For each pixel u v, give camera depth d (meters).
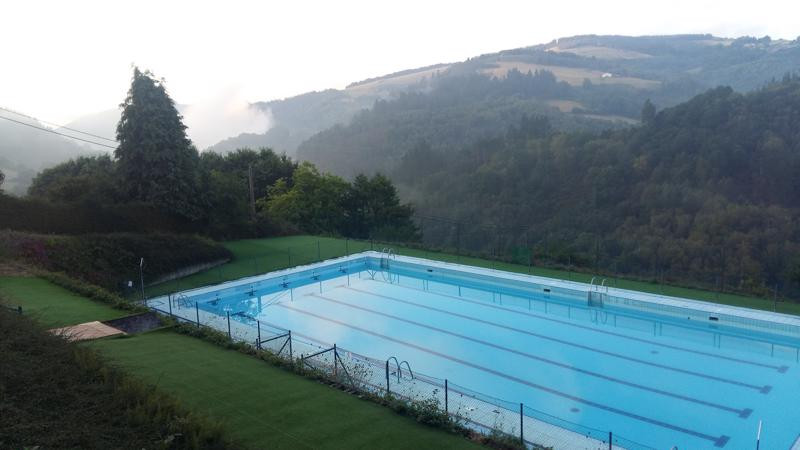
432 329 17.70
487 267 25.22
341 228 41.12
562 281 22.03
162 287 21.97
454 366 14.48
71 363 8.73
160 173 29.34
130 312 15.76
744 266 34.09
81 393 7.96
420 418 9.75
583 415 11.56
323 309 20.16
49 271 19.52
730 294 19.89
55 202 26.27
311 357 13.06
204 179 32.09
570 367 14.33
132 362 11.47
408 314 19.41
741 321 17.14
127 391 8.12
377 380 12.39
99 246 22.11
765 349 15.54
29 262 19.53
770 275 34.03
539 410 11.81
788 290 20.12
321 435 9.07
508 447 9.10
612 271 23.89
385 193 44.16
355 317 19.08
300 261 27.33
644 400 12.28
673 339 16.47
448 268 25.25
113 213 27.02
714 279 23.70
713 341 16.27
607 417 11.45
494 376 13.78
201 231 31.09
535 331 17.38
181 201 29.84
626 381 13.37
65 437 6.80
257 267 25.88
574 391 12.83
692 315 18.06
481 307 20.30
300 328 17.86
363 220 42.34
